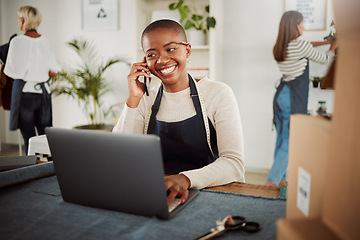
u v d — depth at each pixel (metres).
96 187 0.75
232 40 3.41
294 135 0.62
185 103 1.30
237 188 0.97
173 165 1.33
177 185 0.87
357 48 0.38
